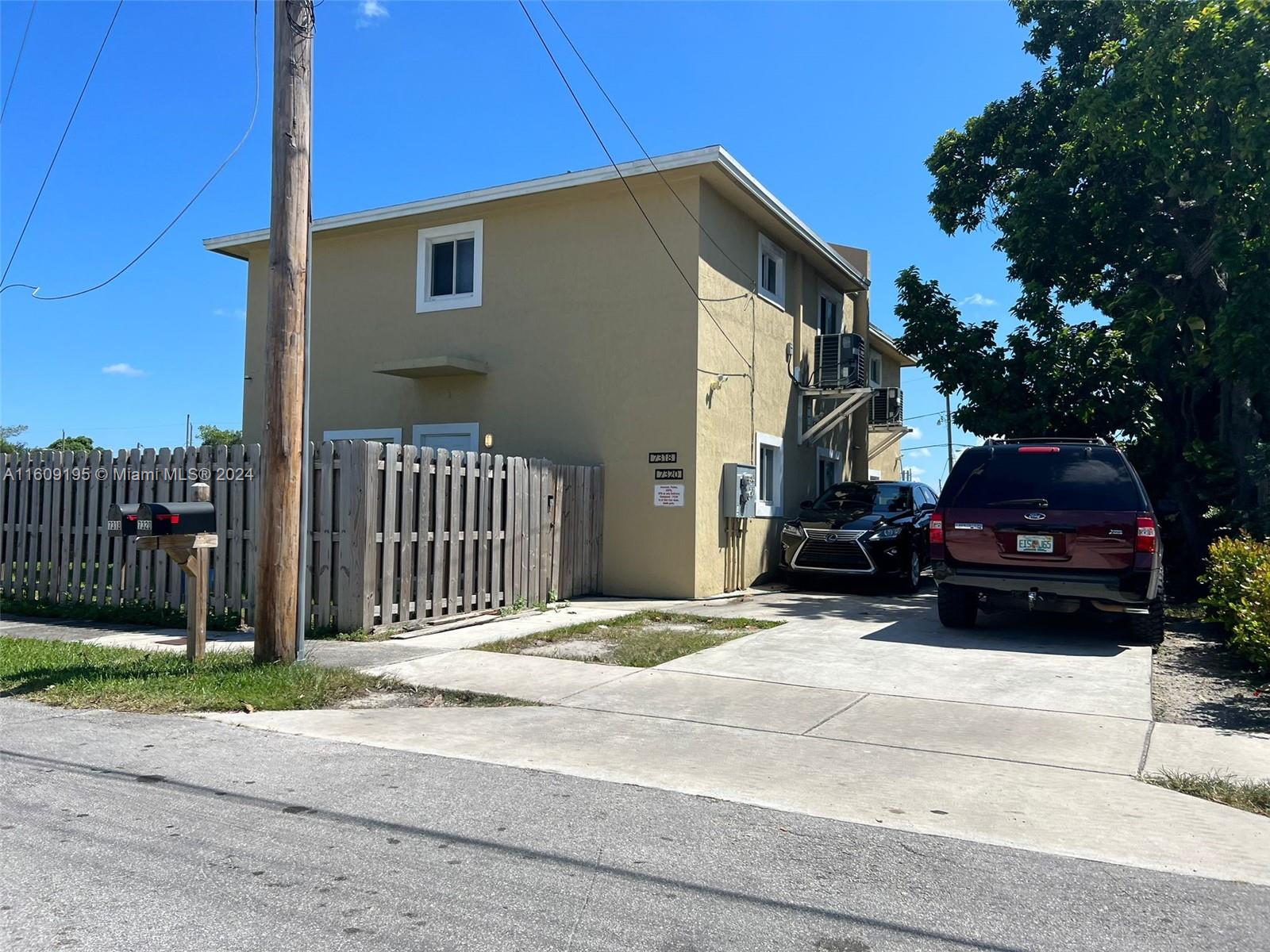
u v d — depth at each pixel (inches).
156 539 296.0
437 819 172.7
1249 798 186.4
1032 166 611.5
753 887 144.7
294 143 296.4
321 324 625.0
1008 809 180.9
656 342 513.3
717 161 486.3
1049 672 304.8
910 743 226.1
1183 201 520.4
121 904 136.6
